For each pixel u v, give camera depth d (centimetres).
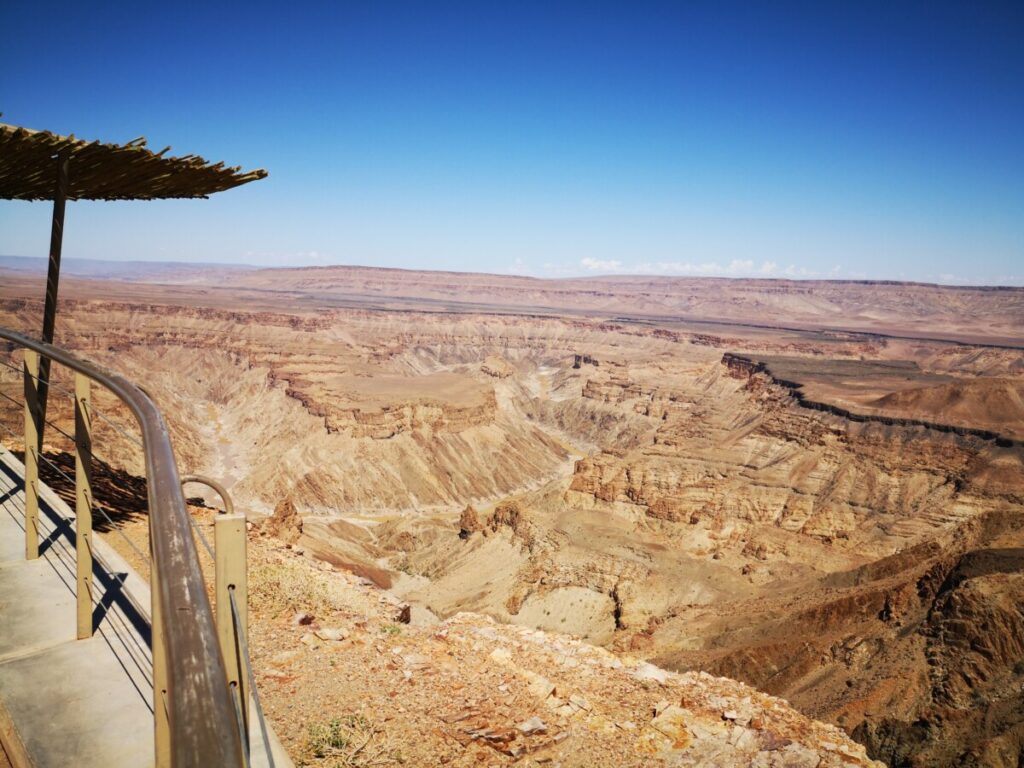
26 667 684
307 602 1427
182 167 1144
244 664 456
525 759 978
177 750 237
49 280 1093
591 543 9388
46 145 1031
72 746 579
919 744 3900
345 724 946
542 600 8425
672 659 5884
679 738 1113
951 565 5138
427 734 970
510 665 1311
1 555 944
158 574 323
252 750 660
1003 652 4200
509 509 10812
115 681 673
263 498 16925
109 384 571
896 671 4466
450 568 10425
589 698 1221
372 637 1278
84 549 735
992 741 3647
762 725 1220
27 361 898
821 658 5097
